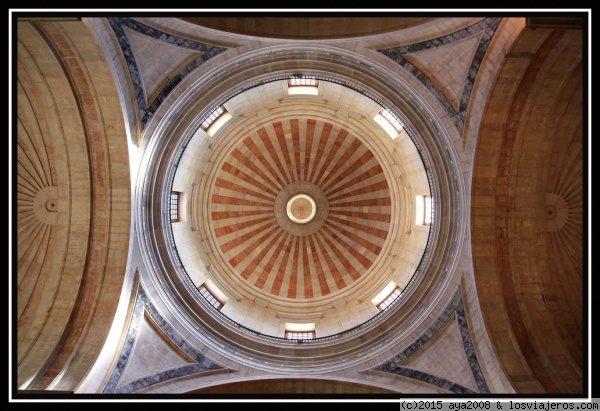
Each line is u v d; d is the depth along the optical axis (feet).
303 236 75.92
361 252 72.74
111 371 47.88
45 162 50.96
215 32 46.24
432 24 44.78
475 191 50.08
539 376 46.16
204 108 50.72
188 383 50.62
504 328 48.73
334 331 59.21
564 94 47.16
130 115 47.93
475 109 47.67
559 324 49.88
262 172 75.20
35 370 45.88
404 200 67.72
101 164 49.96
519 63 43.68
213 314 55.67
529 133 48.98
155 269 52.60
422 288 53.57
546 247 51.42
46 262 51.83
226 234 73.20
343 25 47.21
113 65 44.93
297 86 62.54
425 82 48.24
